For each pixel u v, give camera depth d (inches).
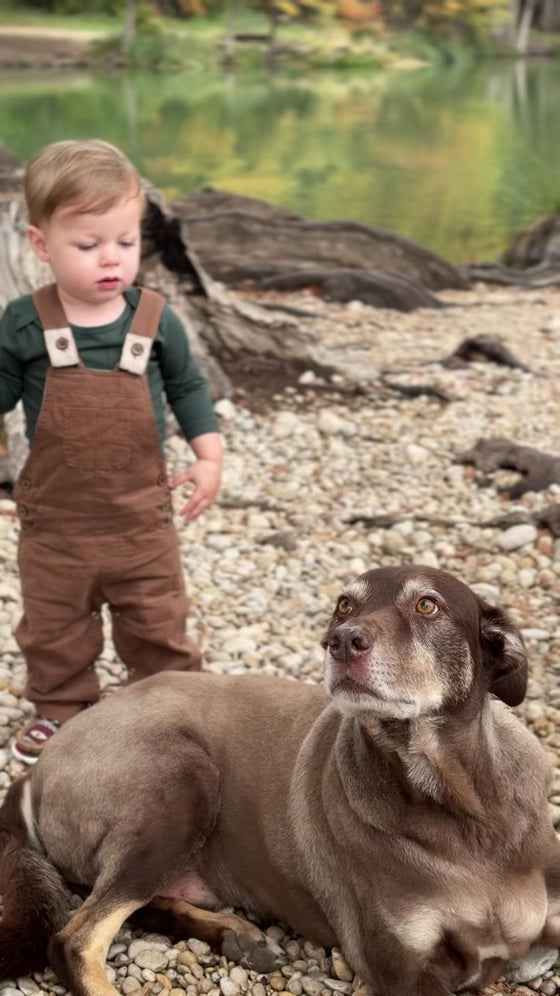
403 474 121.9
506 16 1085.8
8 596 95.6
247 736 64.3
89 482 71.9
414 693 55.6
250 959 60.9
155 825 61.6
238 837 63.2
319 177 355.9
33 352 71.7
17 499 74.0
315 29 1026.1
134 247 71.7
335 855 58.8
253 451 127.0
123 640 76.5
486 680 59.0
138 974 60.5
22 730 76.6
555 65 985.5
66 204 69.0
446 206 308.0
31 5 1016.9
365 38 1019.3
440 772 56.1
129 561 73.6
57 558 73.2
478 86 754.8
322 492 118.0
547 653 88.4
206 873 64.5
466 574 101.5
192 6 1038.4
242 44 982.4
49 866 64.2
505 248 264.1
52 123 494.3
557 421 136.6
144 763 62.7
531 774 59.1
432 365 157.6
